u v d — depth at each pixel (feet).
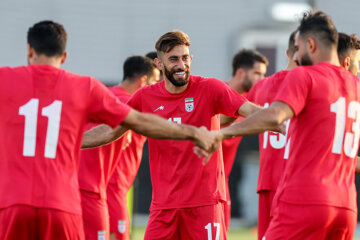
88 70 237.45
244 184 170.30
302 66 58.23
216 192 72.38
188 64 71.97
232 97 72.28
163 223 73.26
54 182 55.62
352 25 248.11
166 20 243.19
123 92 93.40
